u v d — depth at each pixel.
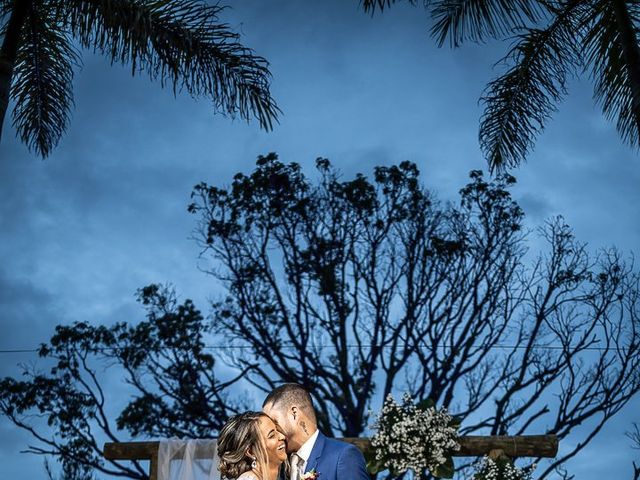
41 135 10.46
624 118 9.93
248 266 23.44
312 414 5.39
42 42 10.24
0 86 9.31
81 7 9.48
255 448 4.57
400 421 8.61
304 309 22.94
